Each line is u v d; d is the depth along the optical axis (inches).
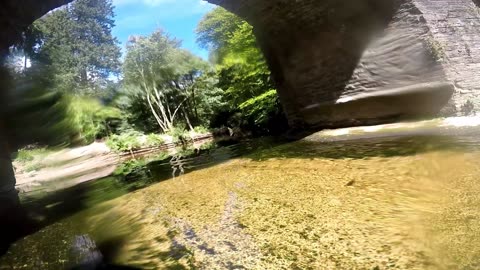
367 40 319.9
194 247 122.5
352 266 87.7
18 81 448.5
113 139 956.6
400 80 297.4
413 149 203.6
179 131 1056.2
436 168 155.6
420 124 273.7
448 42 271.6
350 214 122.9
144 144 916.6
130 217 187.9
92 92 1300.4
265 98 646.5
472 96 262.8
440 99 269.7
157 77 1212.5
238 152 414.9
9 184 312.5
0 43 328.5
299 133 438.9
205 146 696.4
